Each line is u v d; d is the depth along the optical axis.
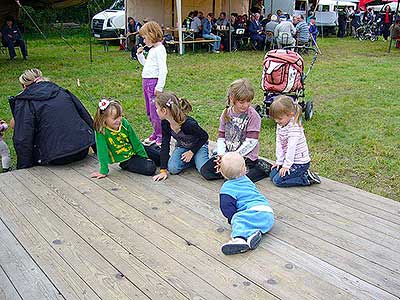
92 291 2.11
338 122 6.14
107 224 2.77
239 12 17.30
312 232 2.65
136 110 6.95
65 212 2.94
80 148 3.84
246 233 2.47
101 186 3.39
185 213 2.91
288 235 2.61
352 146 5.16
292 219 2.82
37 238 2.60
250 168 3.51
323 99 7.74
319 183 3.42
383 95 8.06
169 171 3.60
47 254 2.43
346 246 2.49
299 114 3.35
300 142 3.33
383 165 4.57
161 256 2.40
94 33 16.39
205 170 3.45
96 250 2.46
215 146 4.35
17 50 14.62
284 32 13.53
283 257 2.38
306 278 2.20
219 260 2.36
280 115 3.30
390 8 20.20
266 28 15.10
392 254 2.41
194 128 3.56
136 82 9.34
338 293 2.08
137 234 2.64
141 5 15.41
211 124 6.18
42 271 2.28
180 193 3.24
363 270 2.27
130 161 3.66
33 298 2.07
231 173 2.63
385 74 10.38
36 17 20.03
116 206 3.03
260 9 18.88
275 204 3.05
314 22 15.77
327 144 5.22
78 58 12.93
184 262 2.34
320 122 6.17
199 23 14.68
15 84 8.98
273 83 5.61
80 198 3.17
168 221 2.80
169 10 16.09
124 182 3.47
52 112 3.82
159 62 4.50
